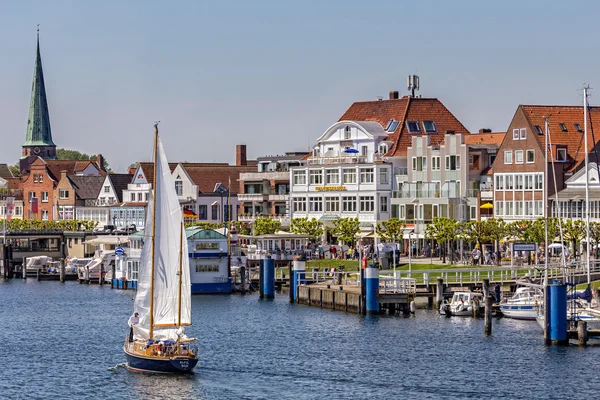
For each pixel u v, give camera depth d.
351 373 140.88
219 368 143.75
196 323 179.38
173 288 141.75
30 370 144.88
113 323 185.75
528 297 178.12
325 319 181.50
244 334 168.38
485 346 155.25
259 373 140.88
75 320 189.62
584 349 151.38
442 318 180.12
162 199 141.62
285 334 168.00
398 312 187.50
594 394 130.25
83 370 143.88
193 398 128.75
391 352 153.00
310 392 131.62
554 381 135.75
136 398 129.12
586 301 168.62
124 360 150.25
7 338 170.25
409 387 133.75
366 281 184.62
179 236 141.75
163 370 138.88
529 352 150.38
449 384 135.12
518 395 130.00
